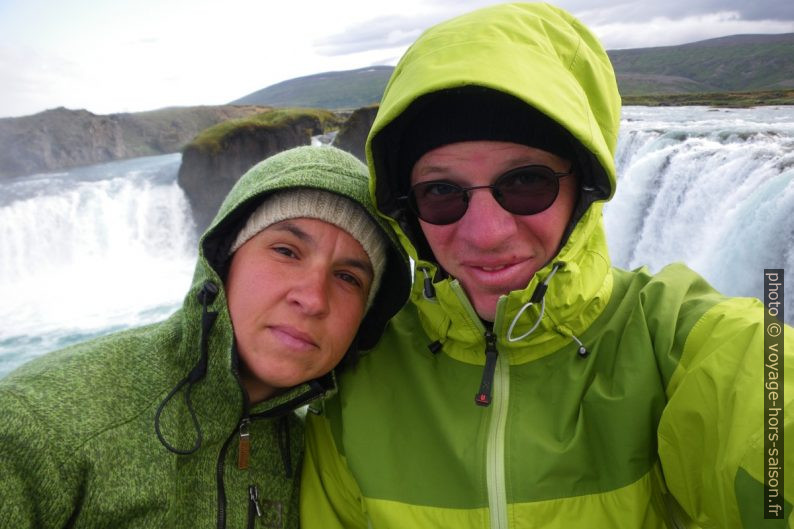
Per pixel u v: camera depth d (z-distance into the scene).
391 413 0.59
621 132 5.64
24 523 0.45
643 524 0.49
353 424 0.59
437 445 0.56
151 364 0.56
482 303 0.53
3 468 0.45
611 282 0.57
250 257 0.56
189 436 0.55
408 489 0.55
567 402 0.52
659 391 0.49
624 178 4.70
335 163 0.59
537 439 0.52
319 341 0.55
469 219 0.50
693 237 3.90
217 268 0.59
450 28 0.52
